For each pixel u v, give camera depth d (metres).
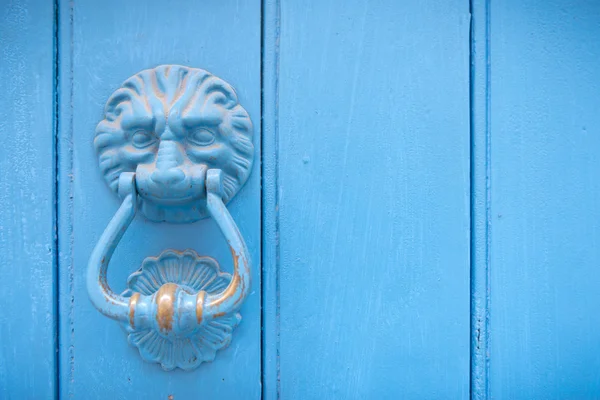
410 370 0.43
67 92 0.42
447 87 0.43
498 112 0.43
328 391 0.42
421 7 0.43
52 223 0.42
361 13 0.43
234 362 0.42
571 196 0.43
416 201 0.43
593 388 0.42
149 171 0.38
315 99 0.42
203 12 0.42
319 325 0.42
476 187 0.43
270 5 0.42
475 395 0.43
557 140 0.43
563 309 0.43
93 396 0.42
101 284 0.37
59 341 0.42
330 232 0.42
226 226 0.38
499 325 0.43
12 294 0.42
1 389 0.42
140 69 0.42
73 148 0.42
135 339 0.41
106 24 0.42
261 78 0.42
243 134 0.41
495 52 0.43
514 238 0.43
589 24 0.43
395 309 0.43
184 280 0.41
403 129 0.43
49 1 0.42
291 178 0.42
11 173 0.42
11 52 0.42
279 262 0.42
